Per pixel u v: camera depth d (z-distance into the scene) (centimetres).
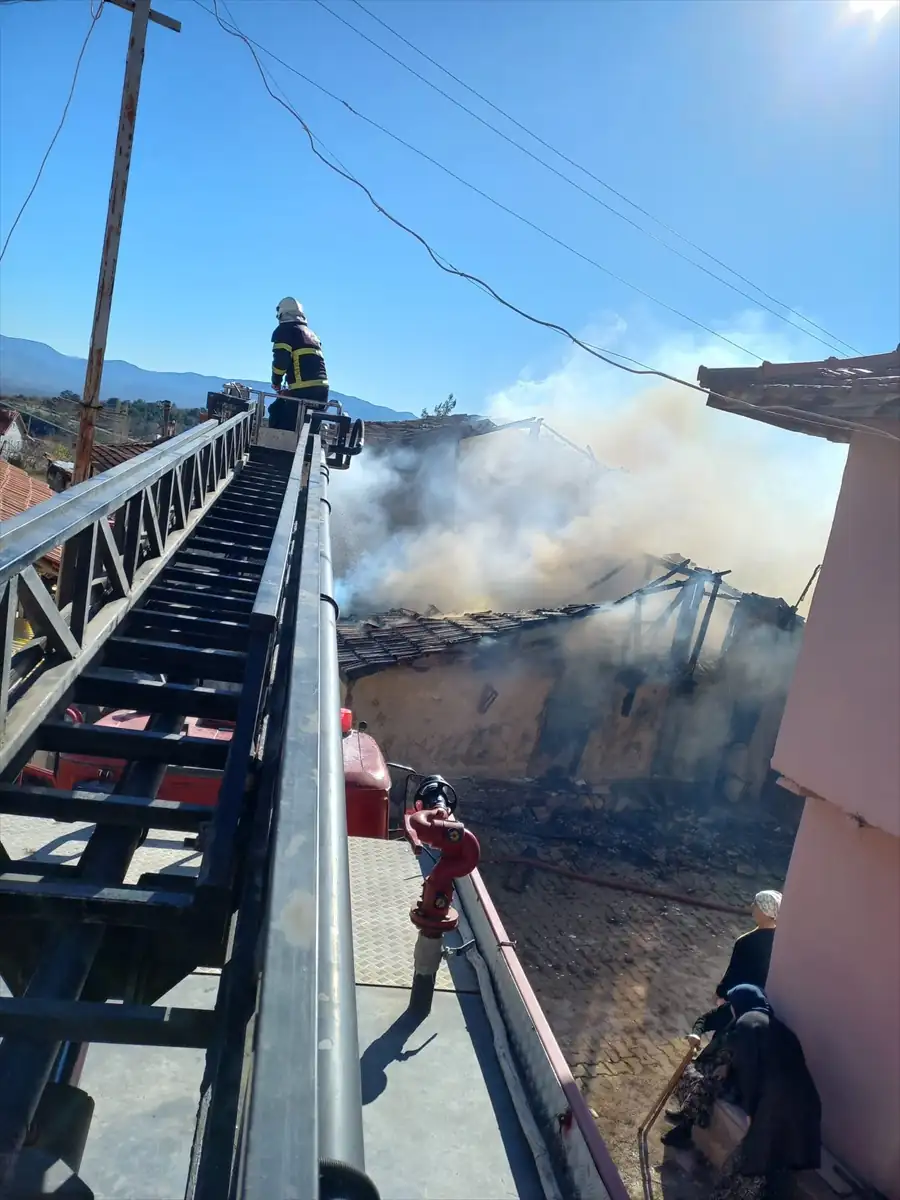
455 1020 401
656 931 1012
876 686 479
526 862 1124
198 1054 354
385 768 604
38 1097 145
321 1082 71
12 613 203
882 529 487
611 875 1141
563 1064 344
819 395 473
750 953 615
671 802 1433
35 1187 134
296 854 101
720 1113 559
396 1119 339
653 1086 713
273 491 690
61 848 468
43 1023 142
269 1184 60
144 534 401
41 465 3058
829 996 502
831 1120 495
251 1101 68
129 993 201
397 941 455
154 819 219
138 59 625
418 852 556
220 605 397
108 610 314
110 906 177
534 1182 317
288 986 80
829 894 509
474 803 1267
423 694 1261
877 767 471
